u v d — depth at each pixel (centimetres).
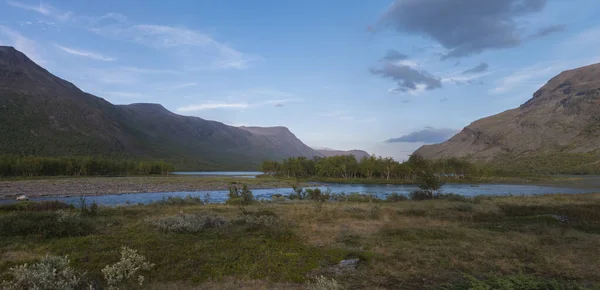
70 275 851
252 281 953
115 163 14700
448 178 13288
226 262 1132
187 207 2855
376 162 13088
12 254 1184
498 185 10438
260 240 1467
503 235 1623
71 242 1363
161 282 940
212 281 957
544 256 1224
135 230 1675
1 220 1611
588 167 19425
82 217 1975
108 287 842
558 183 11175
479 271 1073
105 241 1398
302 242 1466
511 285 853
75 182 8681
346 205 2969
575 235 1609
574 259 1203
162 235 1540
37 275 779
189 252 1242
